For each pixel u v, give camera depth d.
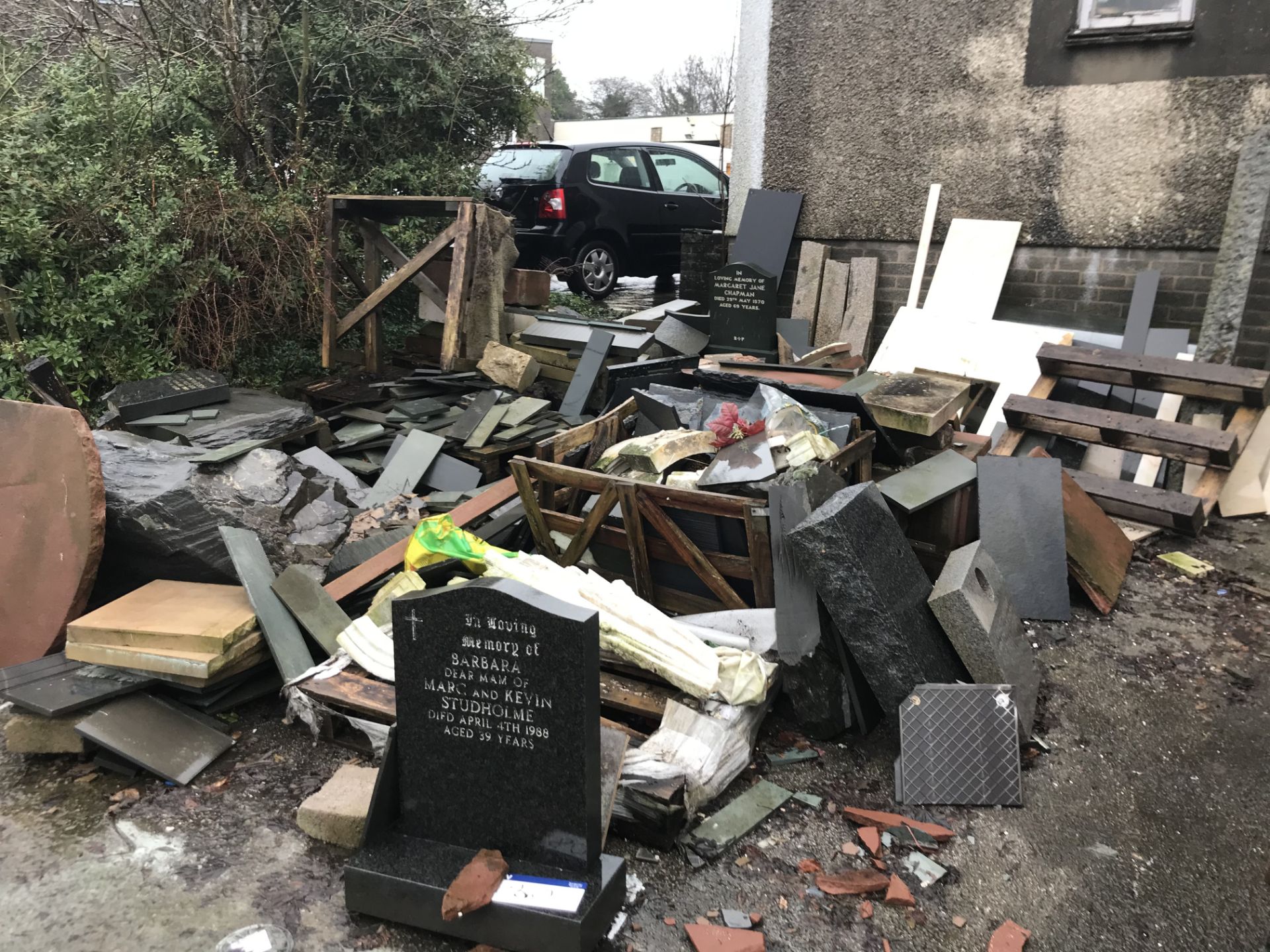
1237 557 4.80
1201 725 3.38
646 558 3.96
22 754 3.31
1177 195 6.20
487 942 2.37
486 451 5.61
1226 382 4.95
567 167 10.23
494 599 2.35
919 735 3.02
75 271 6.04
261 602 3.60
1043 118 6.59
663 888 2.63
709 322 7.23
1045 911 2.52
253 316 6.77
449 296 6.44
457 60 8.64
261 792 3.09
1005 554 4.19
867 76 7.26
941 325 6.70
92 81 7.09
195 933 2.46
